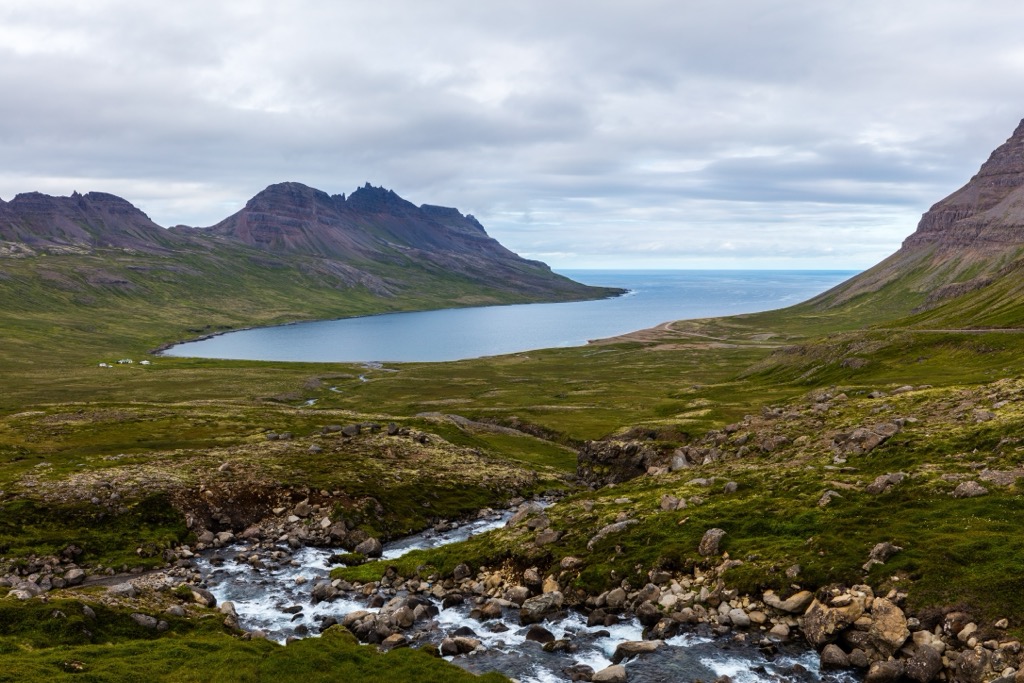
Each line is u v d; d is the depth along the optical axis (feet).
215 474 253.44
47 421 375.04
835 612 116.78
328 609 157.28
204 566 192.13
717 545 147.84
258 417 414.62
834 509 152.76
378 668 112.57
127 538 201.98
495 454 352.08
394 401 605.73
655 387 624.59
